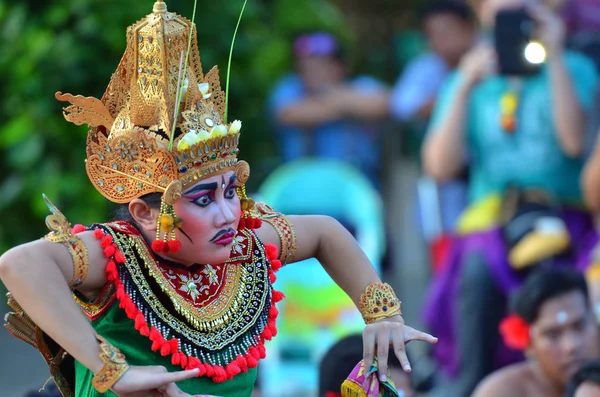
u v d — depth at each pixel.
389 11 20.77
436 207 12.56
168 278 5.31
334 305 12.31
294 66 15.21
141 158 5.19
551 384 8.73
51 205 5.14
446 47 14.46
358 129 15.09
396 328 5.55
